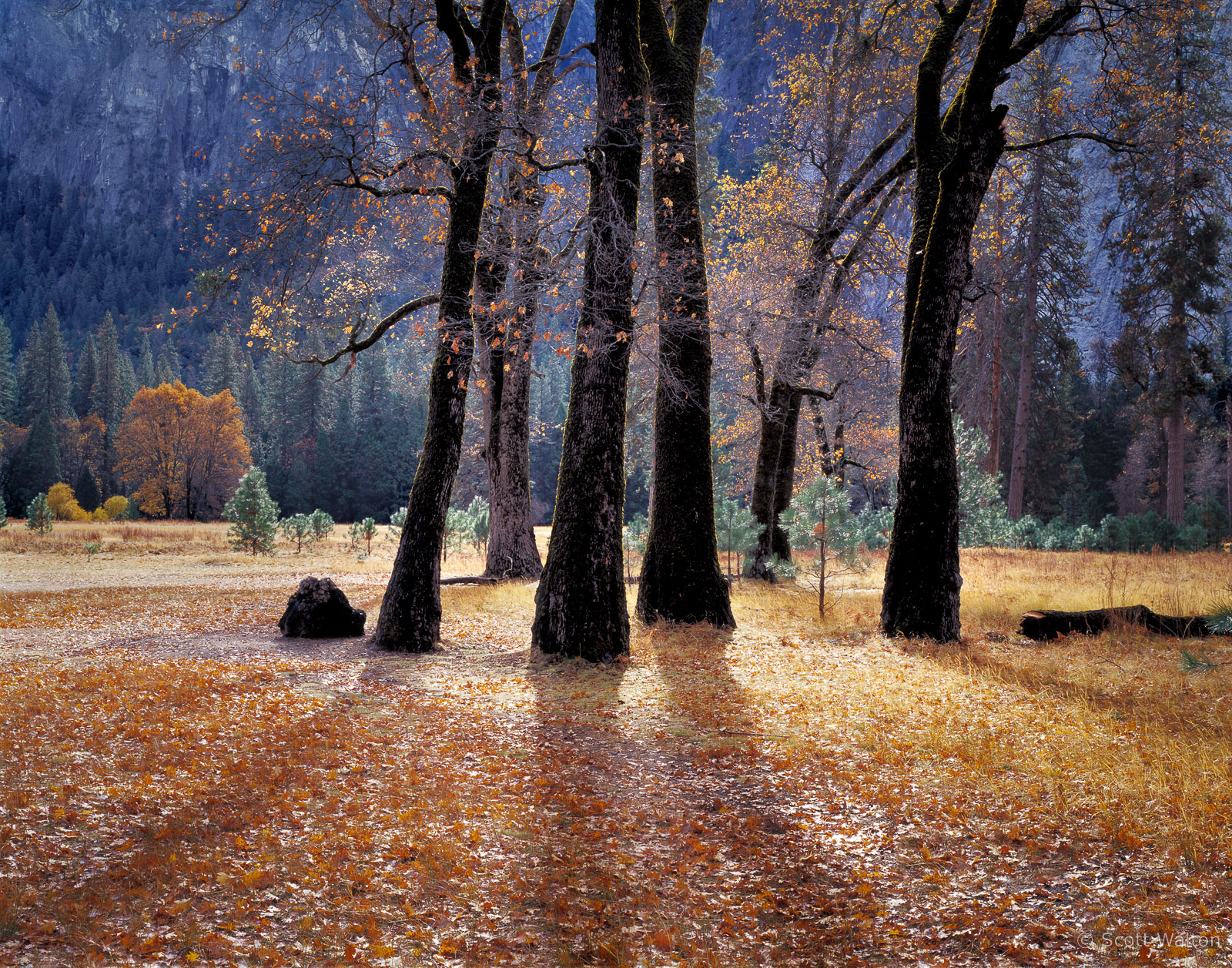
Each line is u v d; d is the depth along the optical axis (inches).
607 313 418.6
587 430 414.9
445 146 436.8
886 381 1041.5
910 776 215.8
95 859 154.6
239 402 3535.9
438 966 126.4
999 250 829.8
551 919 144.5
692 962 130.3
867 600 616.7
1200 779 191.9
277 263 482.3
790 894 156.0
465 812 196.1
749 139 959.6
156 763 215.0
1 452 2906.0
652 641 445.1
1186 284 1203.9
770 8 847.1
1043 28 435.2
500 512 796.0
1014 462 1392.7
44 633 471.2
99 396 3415.4
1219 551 970.7
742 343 824.9
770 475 789.2
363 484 3203.7
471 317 425.4
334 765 227.5
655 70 537.0
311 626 482.6
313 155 440.8
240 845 167.0
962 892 151.9
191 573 927.7
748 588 714.8
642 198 713.0
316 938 132.6
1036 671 333.4
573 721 288.2
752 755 244.1
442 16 425.7
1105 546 1079.0
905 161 630.5
